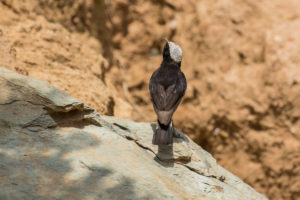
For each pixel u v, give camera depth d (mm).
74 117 7320
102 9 15648
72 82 10750
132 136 8078
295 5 17672
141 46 19969
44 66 10695
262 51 17031
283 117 16359
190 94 17531
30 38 11219
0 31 10711
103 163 6637
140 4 20188
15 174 5863
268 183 16672
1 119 6641
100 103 10812
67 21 13875
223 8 18078
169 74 8547
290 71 16344
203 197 7219
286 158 16375
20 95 7059
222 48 17609
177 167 7770
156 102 8156
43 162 6262
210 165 8266
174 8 19750
